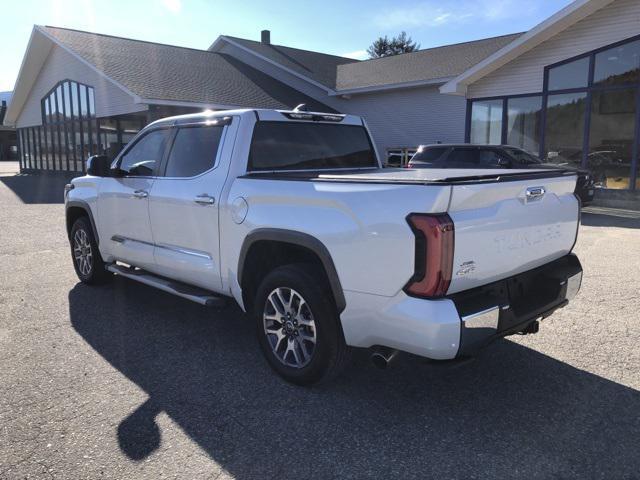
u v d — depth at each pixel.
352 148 4.95
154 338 4.48
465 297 2.92
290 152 4.40
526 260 3.34
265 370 3.87
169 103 18.81
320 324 3.37
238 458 2.79
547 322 4.82
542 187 3.38
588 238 9.38
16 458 2.77
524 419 3.18
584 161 15.46
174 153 4.60
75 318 4.96
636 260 7.46
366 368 3.92
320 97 25.33
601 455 2.80
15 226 10.66
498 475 2.65
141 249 4.90
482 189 2.89
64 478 2.62
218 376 3.76
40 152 29.56
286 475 2.66
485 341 2.96
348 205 3.10
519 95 16.66
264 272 4.01
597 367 3.87
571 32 15.24
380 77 23.94
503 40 23.23
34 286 6.07
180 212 4.35
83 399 3.40
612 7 14.37
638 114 14.44
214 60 27.11
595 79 15.01
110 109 21.56
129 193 4.95
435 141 21.69
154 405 3.34
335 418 3.20
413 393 3.52
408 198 2.82
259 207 3.65
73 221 6.22
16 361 3.97
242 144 4.07
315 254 3.49
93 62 21.09
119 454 2.81
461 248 2.81
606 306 5.28
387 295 2.94
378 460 2.78
